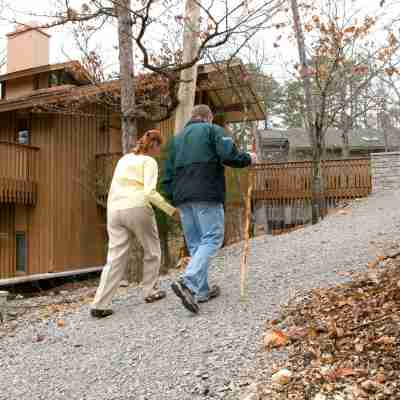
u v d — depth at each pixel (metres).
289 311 3.67
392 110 21.11
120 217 4.41
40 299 7.72
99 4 7.16
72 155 14.30
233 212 10.09
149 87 9.63
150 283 4.70
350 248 5.92
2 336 4.60
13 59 16.53
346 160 13.38
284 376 2.64
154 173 4.35
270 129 35.19
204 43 6.38
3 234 14.84
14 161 13.30
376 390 2.38
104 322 4.29
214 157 3.96
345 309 3.42
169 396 2.76
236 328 3.55
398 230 6.74
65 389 3.08
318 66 10.08
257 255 6.38
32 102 12.20
